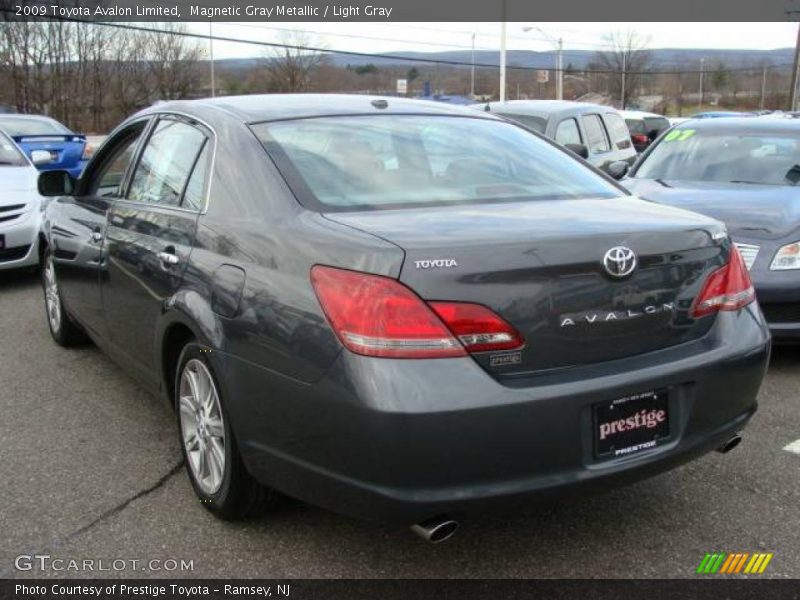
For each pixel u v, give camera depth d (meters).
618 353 2.74
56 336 5.70
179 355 3.56
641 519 3.31
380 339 2.45
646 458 2.74
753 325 3.09
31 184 7.94
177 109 4.01
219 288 3.02
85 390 4.82
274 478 2.83
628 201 3.39
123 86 43.44
